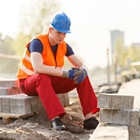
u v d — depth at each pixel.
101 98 5.21
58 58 6.54
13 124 6.18
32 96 6.66
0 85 7.13
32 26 36.34
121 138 4.38
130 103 5.17
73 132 5.80
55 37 6.24
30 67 6.42
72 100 10.19
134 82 13.88
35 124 6.02
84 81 6.30
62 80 6.39
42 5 36.00
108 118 5.24
